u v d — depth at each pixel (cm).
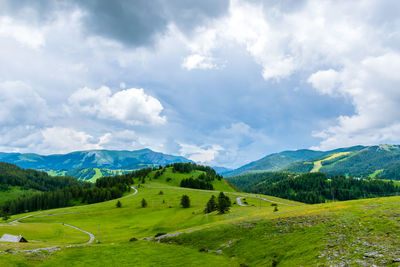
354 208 4978
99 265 4700
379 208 4500
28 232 9544
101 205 18538
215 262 4344
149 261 4875
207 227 6512
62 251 5691
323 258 3164
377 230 3438
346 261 2858
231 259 4391
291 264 3350
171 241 6331
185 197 14588
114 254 5519
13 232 9088
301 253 3588
